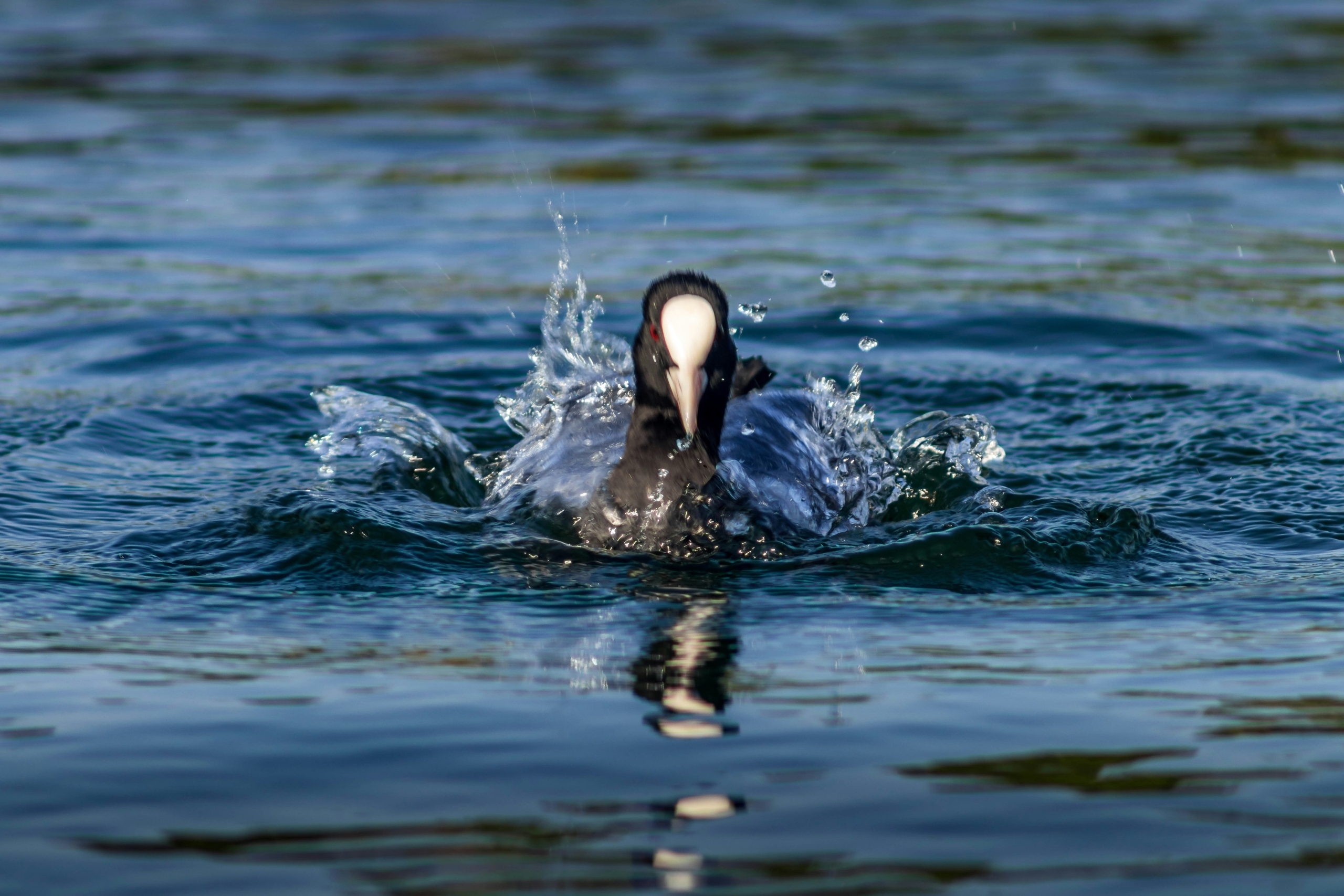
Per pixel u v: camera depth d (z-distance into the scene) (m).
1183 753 5.74
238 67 30.33
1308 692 6.44
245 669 6.88
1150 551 9.16
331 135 24.86
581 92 27.98
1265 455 11.44
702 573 8.80
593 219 20.33
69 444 11.66
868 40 33.59
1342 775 5.50
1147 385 13.71
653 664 6.97
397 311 16.42
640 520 9.44
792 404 11.27
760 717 6.20
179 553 8.99
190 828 5.12
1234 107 26.59
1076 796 5.33
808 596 8.31
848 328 15.85
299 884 4.70
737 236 19.44
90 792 5.41
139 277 17.56
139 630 7.55
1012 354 15.09
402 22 35.78
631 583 8.60
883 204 21.03
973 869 4.77
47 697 6.44
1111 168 22.88
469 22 35.94
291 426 12.55
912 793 5.36
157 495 10.42
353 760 5.71
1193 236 19.39
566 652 7.19
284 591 8.34
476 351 15.18
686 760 5.70
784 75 29.69
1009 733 5.97
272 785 5.48
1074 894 4.61
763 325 15.94
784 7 38.75
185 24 35.34
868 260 18.41
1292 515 9.93
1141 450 11.85
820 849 4.93
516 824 5.13
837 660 7.04
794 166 23.09
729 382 9.68
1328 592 8.20
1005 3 39.06
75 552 8.98
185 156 23.48
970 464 10.92
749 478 9.88
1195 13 36.94
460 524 9.70
